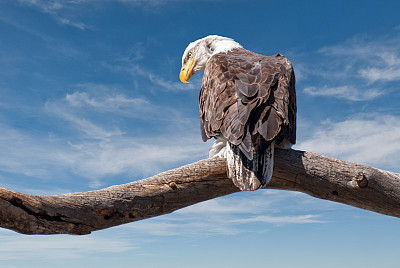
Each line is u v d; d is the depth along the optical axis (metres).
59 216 3.35
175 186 3.80
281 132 3.71
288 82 4.19
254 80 4.08
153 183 3.79
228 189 3.99
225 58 4.73
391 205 3.99
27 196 3.22
